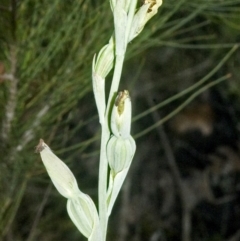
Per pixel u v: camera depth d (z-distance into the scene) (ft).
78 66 0.91
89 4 0.92
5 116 0.93
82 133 1.85
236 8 0.98
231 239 1.96
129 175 1.93
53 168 0.59
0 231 1.04
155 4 0.57
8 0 0.85
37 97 0.92
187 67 1.95
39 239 1.59
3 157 0.96
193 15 0.98
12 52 0.90
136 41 0.94
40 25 0.88
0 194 1.00
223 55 1.69
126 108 0.56
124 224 1.90
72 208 0.59
